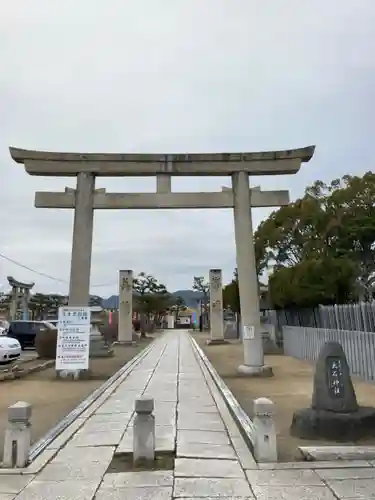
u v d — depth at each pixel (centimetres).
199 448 626
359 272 2261
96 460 583
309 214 2381
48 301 5981
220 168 1505
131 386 1218
